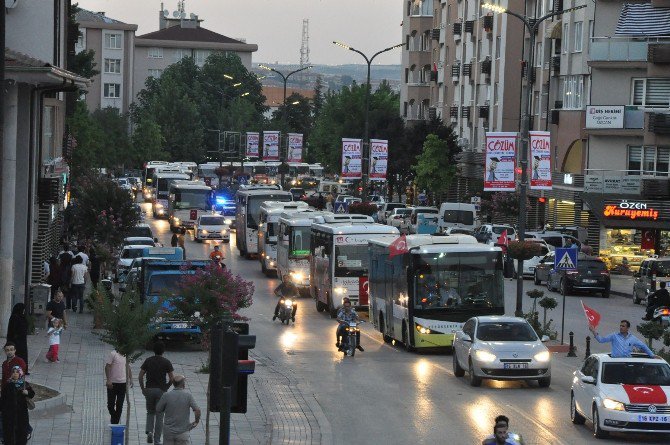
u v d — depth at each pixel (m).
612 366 40.16
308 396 47.59
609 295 97.69
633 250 116.62
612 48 118.81
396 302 64.44
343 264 77.94
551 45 142.38
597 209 115.50
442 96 199.75
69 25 107.88
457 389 49.88
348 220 83.19
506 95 162.25
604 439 38.88
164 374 36.06
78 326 65.56
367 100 128.12
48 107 80.62
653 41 117.81
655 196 113.25
